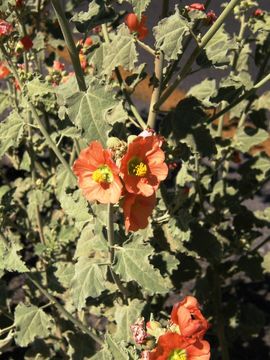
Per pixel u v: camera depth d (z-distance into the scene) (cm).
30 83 31
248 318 45
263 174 45
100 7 30
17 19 35
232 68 45
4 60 38
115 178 22
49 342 44
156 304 43
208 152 31
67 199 30
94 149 22
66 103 26
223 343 44
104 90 26
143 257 28
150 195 23
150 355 23
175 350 23
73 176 33
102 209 29
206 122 33
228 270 45
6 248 30
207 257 36
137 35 32
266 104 44
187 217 33
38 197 44
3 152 34
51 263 39
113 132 28
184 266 41
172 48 27
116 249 28
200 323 23
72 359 36
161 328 25
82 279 29
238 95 33
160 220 34
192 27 30
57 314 44
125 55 31
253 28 40
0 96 43
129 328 32
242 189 45
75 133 32
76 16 30
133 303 33
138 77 34
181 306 23
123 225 34
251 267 44
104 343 33
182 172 40
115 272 28
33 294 45
